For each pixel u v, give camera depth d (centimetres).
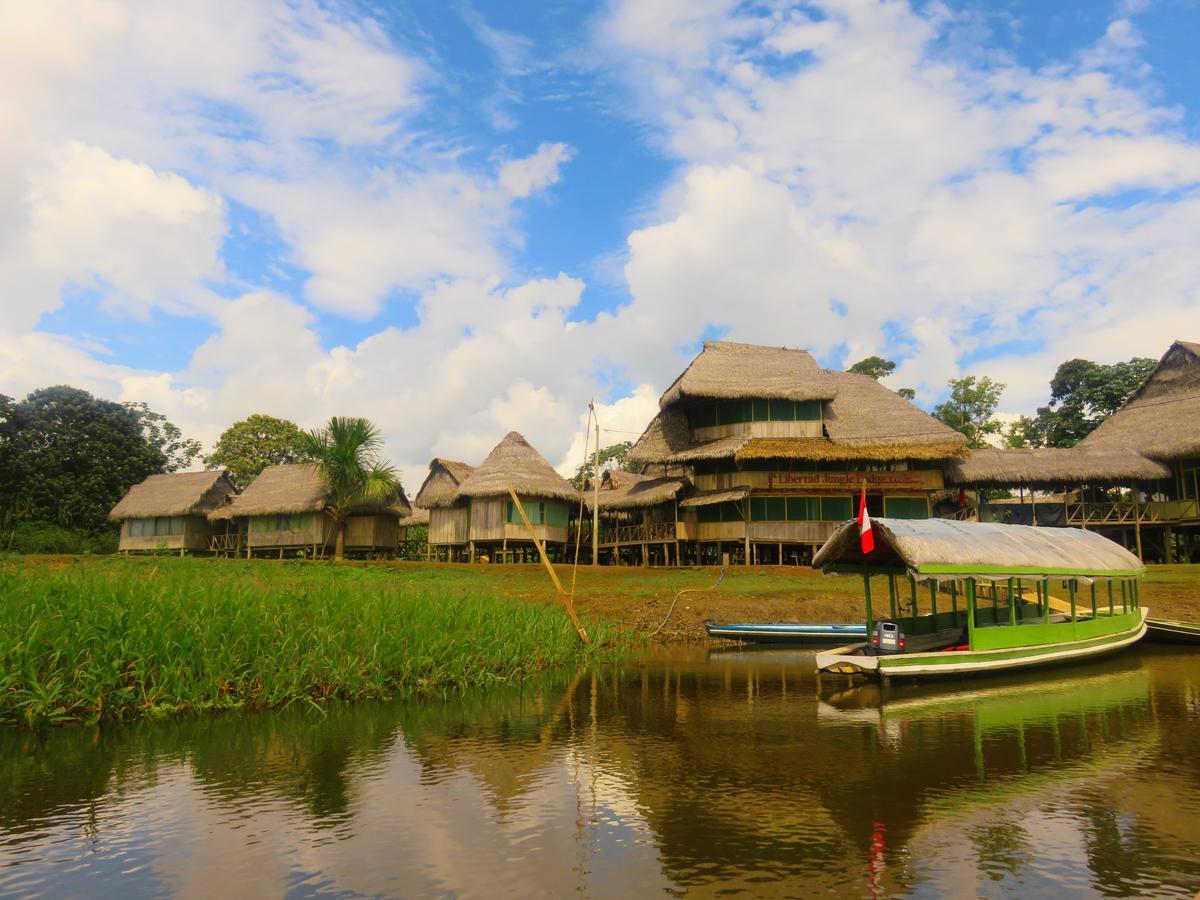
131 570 1695
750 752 935
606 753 927
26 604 1139
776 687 1392
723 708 1202
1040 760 902
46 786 784
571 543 3853
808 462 3309
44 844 636
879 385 3731
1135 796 770
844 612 2364
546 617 1825
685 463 3400
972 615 1456
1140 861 615
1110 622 1728
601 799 755
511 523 3422
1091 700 1283
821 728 1067
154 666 1098
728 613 2362
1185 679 1497
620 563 3866
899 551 1384
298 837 654
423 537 4625
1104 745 973
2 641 1024
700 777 830
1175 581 2636
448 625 1452
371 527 3853
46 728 1003
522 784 802
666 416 3688
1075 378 4591
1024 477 3266
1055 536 1745
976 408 4691
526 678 1467
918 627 1736
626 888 559
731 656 1856
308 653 1206
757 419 3362
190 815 704
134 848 629
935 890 562
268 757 895
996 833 673
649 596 2506
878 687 1394
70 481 4422
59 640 1048
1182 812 727
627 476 4547
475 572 2867
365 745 952
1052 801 754
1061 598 2427
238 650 1160
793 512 3225
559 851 627
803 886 566
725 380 3378
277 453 5931
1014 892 559
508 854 621
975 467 3338
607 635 1952
